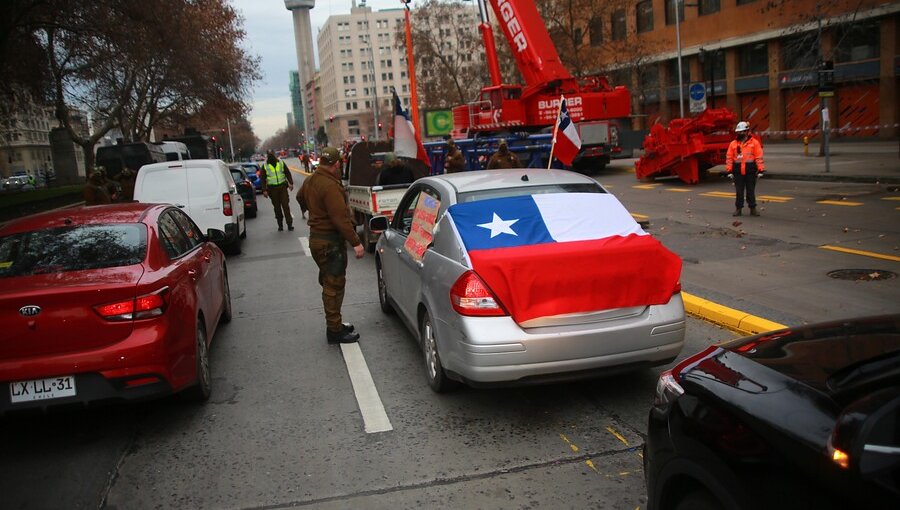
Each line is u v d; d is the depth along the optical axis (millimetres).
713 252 9625
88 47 21875
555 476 3893
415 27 48188
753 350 2668
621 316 4543
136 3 19312
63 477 4180
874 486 1797
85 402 4387
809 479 1960
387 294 7320
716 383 2486
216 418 5020
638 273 4527
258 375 5938
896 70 29422
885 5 28828
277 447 4469
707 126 18500
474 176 5883
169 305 4703
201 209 12594
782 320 6164
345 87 148250
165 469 4227
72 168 43625
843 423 1951
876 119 31078
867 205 12648
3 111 25719
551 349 4332
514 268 4383
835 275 7836
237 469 4180
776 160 23141
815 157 23219
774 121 36031
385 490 3830
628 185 20375
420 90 49125
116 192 15500
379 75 148875
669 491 2645
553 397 5082
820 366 2350
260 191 31719
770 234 10656
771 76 35562
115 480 4113
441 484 3865
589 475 3887
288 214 16734
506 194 5344
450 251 4824
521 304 4348
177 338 4750
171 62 33531
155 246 5219
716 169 22625
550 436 4422
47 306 4352
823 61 18562
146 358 4461
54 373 4324
